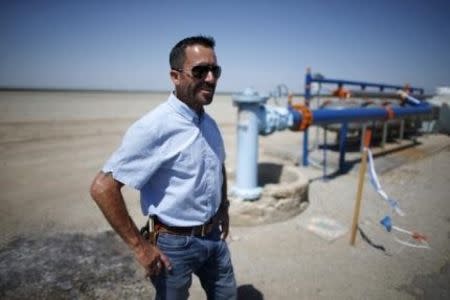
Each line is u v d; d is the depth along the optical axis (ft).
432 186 20.33
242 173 14.23
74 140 34.76
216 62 5.38
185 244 5.75
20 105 80.48
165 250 5.75
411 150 31.04
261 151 30.50
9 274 10.36
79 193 18.30
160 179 5.41
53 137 35.99
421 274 10.78
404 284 10.22
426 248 12.51
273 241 12.85
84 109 73.82
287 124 16.16
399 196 18.47
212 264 6.61
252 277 10.52
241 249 12.24
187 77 5.20
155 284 6.10
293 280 10.37
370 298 9.55
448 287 10.09
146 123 4.89
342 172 23.08
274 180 18.61
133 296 9.50
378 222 14.89
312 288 9.98
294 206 15.11
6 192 18.33
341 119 20.62
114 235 13.15
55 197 17.62
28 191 18.53
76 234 13.21
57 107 77.71
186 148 5.23
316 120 18.17
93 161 25.93
